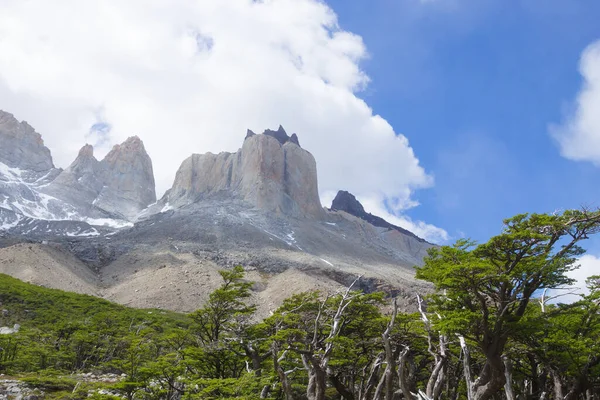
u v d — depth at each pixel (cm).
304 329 3300
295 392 3186
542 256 2659
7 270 15738
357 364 3641
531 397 3353
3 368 4819
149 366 3062
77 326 6225
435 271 2788
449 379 3425
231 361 3328
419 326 3152
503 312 2614
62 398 3425
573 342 2812
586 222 2688
